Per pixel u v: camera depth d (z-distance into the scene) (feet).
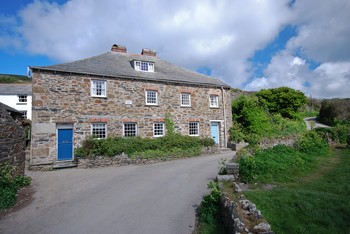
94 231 16.16
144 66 57.77
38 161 41.86
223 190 19.89
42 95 43.27
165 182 28.19
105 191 25.66
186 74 64.59
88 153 40.93
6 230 16.87
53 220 18.34
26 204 22.15
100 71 49.21
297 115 86.28
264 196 19.39
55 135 43.73
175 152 46.93
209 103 62.44
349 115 96.63
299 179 26.04
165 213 18.85
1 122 25.54
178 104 57.72
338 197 18.92
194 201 21.27
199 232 15.49
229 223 14.58
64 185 28.66
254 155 33.14
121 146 42.68
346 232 14.15
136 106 52.19
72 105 45.55
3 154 25.67
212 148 53.26
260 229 12.55
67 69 45.80
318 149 42.63
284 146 42.01
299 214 16.39
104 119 48.26
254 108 67.46
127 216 18.56
